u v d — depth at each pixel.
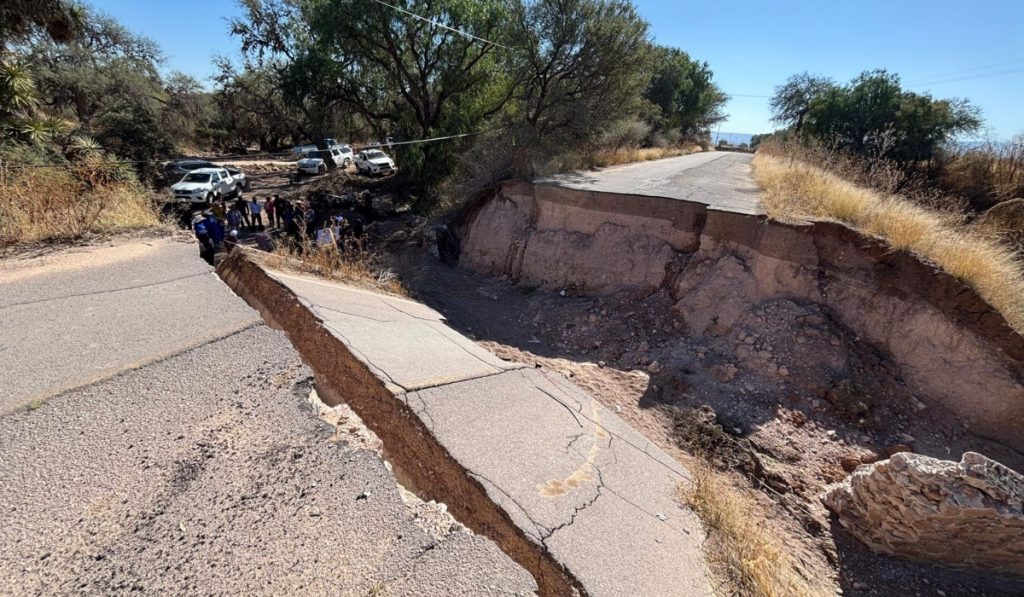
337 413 2.57
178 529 1.70
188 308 3.19
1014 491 2.79
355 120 32.28
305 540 1.73
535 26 15.18
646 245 8.40
